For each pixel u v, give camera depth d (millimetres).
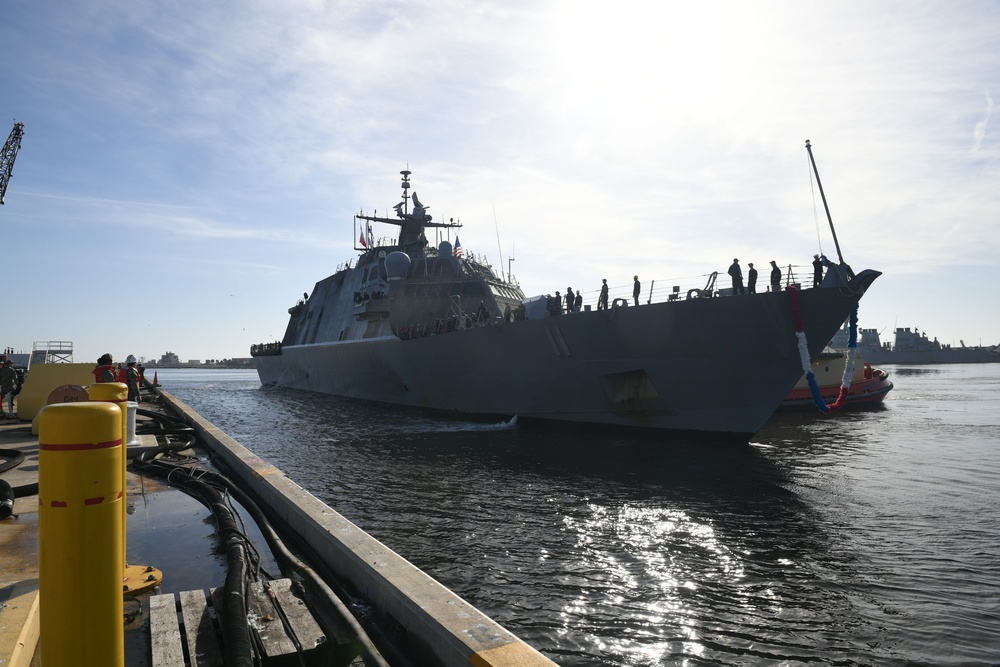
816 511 11430
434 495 12484
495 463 15875
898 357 122875
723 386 17984
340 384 38312
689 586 7895
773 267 16781
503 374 23391
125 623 4555
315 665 4129
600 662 6102
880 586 7918
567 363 20875
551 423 22328
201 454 12562
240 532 6621
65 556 2664
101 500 2729
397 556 5434
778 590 7793
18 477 8750
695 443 18828
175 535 6926
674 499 12242
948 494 12812
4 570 5055
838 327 16312
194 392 51844
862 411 31875
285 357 50469
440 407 27734
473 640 3811
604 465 15570
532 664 3498
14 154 51312
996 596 7613
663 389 19078
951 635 6645
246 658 3699
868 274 15469
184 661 3918
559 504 11805
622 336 19203
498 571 8336
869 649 6379
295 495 7770
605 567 8508
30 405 14836
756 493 12781
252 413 29609
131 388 15070
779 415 30219
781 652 6320
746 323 17000
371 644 4145
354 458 16641
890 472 15125
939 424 26000
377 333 31422
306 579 5348
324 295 43188
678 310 17922
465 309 30656
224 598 4590
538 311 23844
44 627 2705
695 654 6270
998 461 16703
